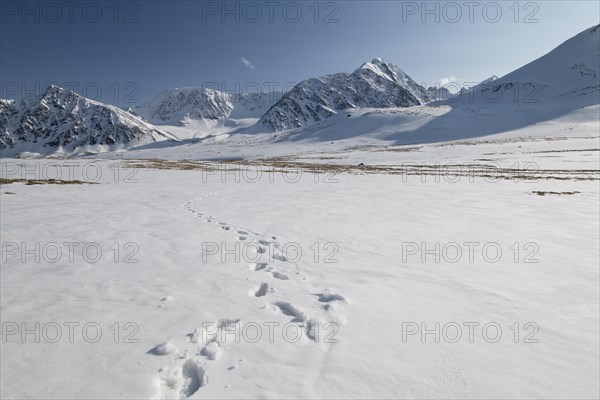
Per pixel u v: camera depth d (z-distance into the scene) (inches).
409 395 131.9
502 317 192.1
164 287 228.7
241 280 243.6
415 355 156.6
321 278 249.3
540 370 147.1
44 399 126.1
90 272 255.0
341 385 136.5
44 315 187.6
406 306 205.0
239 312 195.6
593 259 287.4
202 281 240.4
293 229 396.2
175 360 150.6
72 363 146.6
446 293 223.5
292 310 200.5
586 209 513.3
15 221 437.4
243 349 159.3
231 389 132.7
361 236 365.7
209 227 406.6
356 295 219.5
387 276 253.4
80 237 355.6
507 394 133.0
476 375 143.7
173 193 752.3
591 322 186.4
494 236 364.5
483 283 240.1
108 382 135.9
